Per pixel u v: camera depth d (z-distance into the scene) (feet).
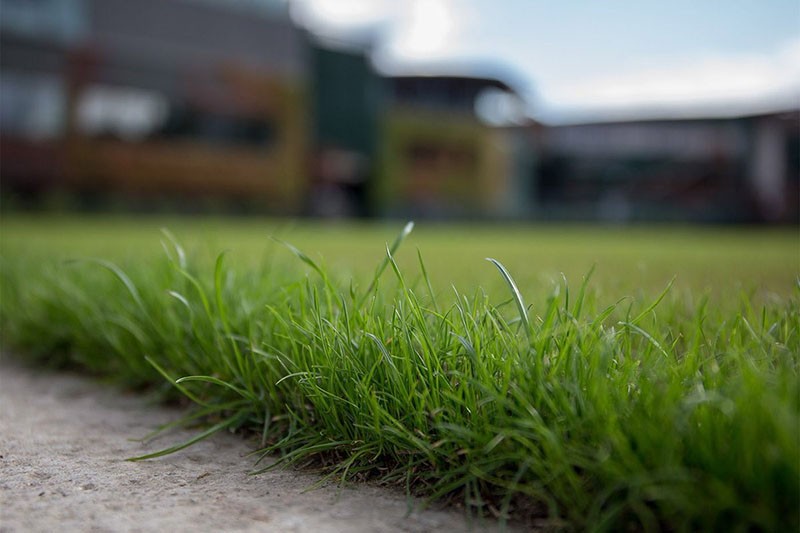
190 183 54.95
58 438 4.20
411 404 3.20
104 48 49.96
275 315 4.02
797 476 2.09
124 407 5.00
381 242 25.71
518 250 22.77
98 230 29.76
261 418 4.10
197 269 5.65
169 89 53.36
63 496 3.16
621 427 2.59
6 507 3.01
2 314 7.32
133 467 3.62
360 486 3.26
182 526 2.79
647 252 22.16
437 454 3.10
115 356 5.67
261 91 58.49
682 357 3.46
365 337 3.47
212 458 3.77
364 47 70.38
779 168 80.07
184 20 53.93
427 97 78.48
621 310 4.62
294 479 3.40
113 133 50.85
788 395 2.31
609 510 2.51
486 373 2.99
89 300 6.01
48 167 47.83
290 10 60.08
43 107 47.60
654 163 88.53
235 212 57.67
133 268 6.81
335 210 69.51
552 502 2.65
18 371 6.35
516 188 90.33
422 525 2.78
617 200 90.22
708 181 84.94
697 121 84.89
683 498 2.24
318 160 67.87
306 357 3.76
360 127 70.90
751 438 2.20
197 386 4.65
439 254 18.40
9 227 32.35
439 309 4.16
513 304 4.93
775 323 3.43
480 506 2.82
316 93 67.41
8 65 45.98
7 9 45.93
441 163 76.84
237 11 56.80
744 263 15.35
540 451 2.77
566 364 3.01
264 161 59.21
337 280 5.70
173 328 4.94
